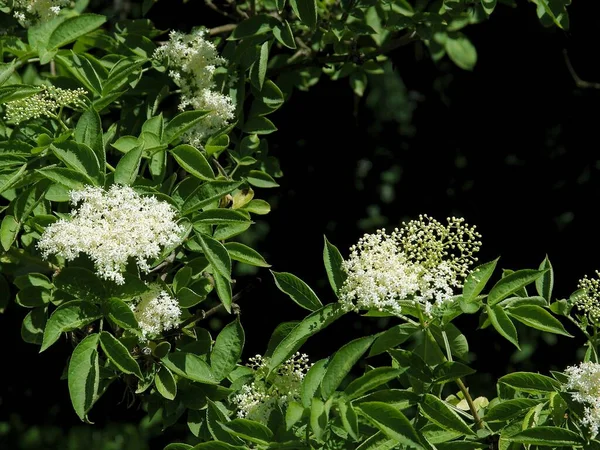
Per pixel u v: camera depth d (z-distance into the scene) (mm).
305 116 3439
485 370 3455
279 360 2184
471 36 3373
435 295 2201
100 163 2328
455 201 3621
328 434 2189
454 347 2303
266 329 3404
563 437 2170
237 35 2547
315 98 3426
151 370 2354
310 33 2873
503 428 2221
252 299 3432
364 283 2184
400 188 3672
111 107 2672
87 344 2215
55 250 2223
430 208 3639
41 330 2400
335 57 2822
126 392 2525
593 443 2174
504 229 3529
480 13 2980
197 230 2309
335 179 3539
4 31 2629
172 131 2402
